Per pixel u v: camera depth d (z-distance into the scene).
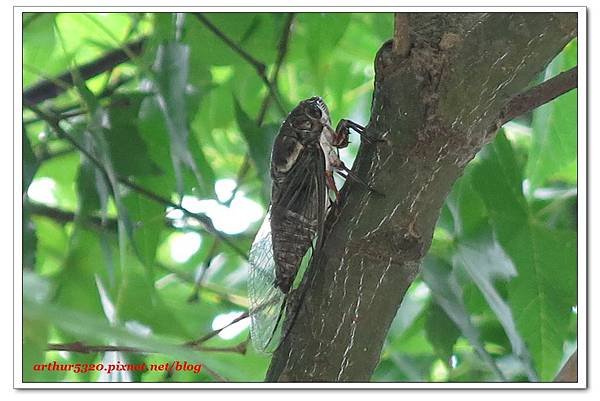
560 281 7.94
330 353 5.12
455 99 4.99
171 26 8.07
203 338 6.61
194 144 7.61
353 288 5.11
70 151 9.25
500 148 7.88
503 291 7.95
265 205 8.01
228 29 8.61
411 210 5.09
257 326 6.34
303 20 8.79
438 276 7.74
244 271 11.16
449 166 5.09
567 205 8.92
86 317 2.86
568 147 8.57
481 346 7.53
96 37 9.54
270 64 9.26
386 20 9.56
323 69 9.05
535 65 5.09
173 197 7.95
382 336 5.20
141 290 7.00
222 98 9.85
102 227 6.65
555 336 7.98
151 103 7.55
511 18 5.02
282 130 6.62
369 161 5.21
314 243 5.47
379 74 5.14
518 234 7.94
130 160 7.23
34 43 8.47
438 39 5.03
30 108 6.75
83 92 6.94
